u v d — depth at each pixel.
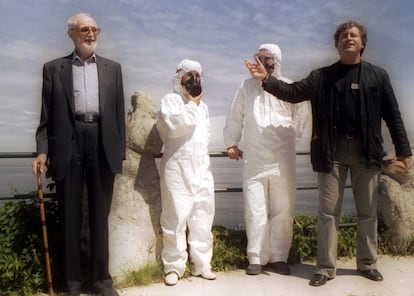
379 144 4.87
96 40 4.55
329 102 4.86
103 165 4.55
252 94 5.37
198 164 5.09
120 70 4.70
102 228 4.59
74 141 4.48
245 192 5.37
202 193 5.14
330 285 4.98
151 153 5.42
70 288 4.55
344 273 5.32
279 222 5.37
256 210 5.32
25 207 4.93
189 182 5.02
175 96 4.99
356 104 4.83
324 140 4.89
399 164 5.83
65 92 4.45
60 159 4.45
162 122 4.99
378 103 4.86
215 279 5.13
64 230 4.52
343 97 4.84
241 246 5.73
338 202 5.02
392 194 6.14
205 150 5.18
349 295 4.77
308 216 6.20
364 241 5.16
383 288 4.94
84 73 4.51
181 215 5.00
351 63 4.86
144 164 5.41
